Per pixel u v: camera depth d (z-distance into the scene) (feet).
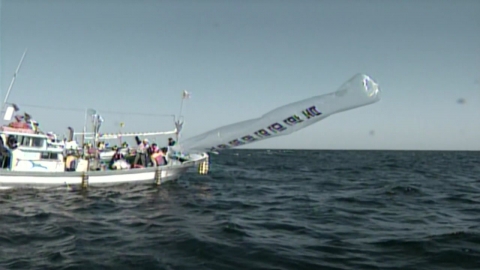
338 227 35.24
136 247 27.12
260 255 25.25
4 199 48.47
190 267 22.72
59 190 56.08
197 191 61.87
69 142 64.08
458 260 24.52
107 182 59.98
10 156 54.08
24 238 29.58
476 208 46.88
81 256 24.82
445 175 100.22
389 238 30.55
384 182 80.07
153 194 56.13
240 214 41.98
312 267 23.21
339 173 107.96
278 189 68.33
